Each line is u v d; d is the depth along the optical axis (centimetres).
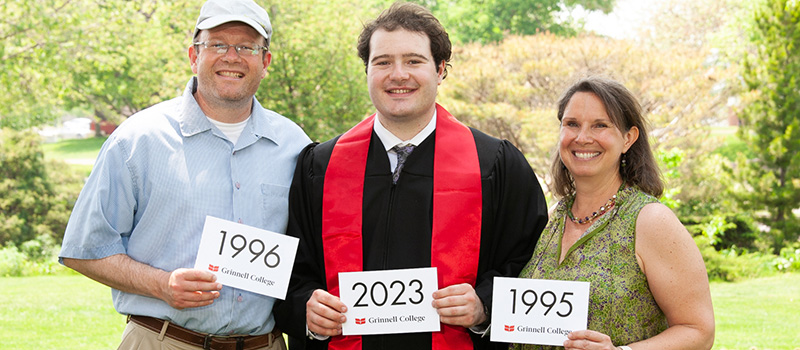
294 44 1475
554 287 262
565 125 273
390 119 305
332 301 283
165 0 1628
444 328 295
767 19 1302
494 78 1342
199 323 292
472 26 2503
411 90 295
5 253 1359
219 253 287
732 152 2008
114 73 2322
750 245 1309
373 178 311
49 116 1969
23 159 1680
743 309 839
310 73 1488
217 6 301
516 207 313
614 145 265
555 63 1295
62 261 298
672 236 251
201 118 303
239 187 303
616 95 266
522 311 265
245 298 297
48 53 1462
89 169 2086
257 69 305
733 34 2198
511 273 297
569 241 276
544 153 1302
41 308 859
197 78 311
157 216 294
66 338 706
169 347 293
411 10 301
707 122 1391
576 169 270
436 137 318
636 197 266
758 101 1299
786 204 1281
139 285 286
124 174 292
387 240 303
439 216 305
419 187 308
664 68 1302
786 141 1270
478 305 284
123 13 1552
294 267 315
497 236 313
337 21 1514
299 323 295
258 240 290
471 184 309
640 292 256
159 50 1627
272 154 318
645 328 258
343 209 311
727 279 1127
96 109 2784
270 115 333
